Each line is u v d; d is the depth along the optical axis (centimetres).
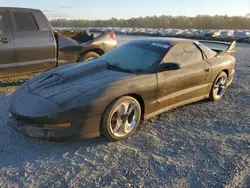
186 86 418
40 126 295
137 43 442
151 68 376
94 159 293
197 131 371
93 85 321
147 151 313
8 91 532
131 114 349
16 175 261
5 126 369
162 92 378
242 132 373
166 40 439
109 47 697
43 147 316
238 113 445
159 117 417
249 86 623
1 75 527
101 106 308
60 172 268
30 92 335
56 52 594
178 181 257
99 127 319
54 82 346
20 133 329
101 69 379
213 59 479
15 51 526
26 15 545
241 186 251
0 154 297
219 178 263
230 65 517
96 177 261
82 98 300
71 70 375
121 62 402
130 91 333
